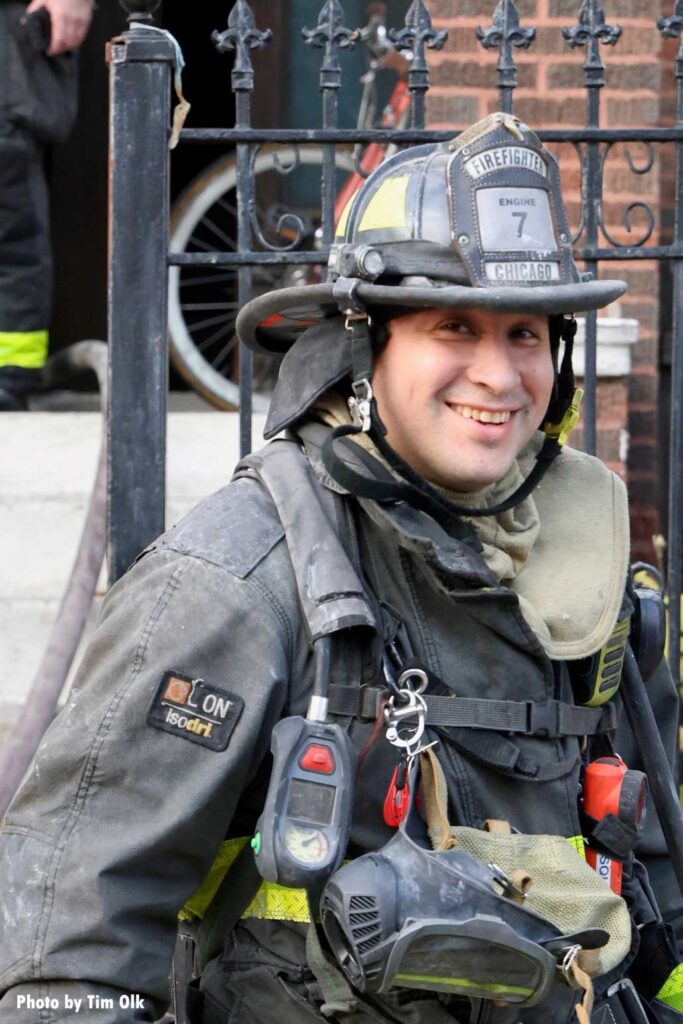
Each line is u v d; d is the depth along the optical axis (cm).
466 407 249
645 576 509
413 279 246
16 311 688
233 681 238
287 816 224
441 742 246
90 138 966
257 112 882
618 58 717
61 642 499
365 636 241
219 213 918
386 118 752
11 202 672
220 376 818
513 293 237
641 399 739
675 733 313
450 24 706
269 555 245
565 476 280
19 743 480
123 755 236
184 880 239
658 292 737
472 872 231
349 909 223
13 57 653
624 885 288
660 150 730
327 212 409
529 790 252
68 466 629
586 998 232
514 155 250
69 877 233
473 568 244
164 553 248
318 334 267
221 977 255
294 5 875
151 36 382
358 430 250
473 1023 243
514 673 252
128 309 386
